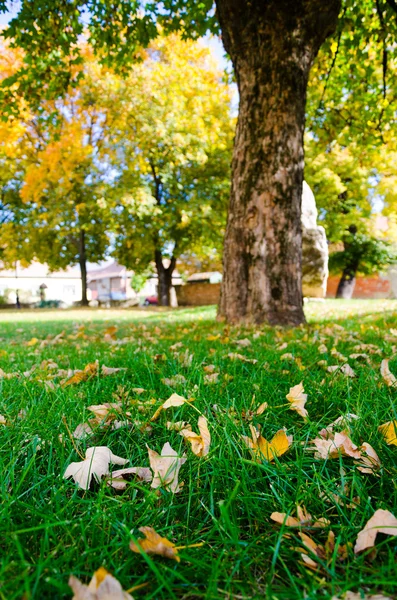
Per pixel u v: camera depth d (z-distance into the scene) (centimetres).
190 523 89
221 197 1825
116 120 1470
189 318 795
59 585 59
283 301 485
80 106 1517
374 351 274
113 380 208
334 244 2334
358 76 773
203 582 70
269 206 485
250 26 471
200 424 125
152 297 3594
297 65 476
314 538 80
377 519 79
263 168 485
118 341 389
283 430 114
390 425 123
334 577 67
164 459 106
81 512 91
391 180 1770
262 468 105
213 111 1677
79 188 1723
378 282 2394
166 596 67
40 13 575
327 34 491
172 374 211
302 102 493
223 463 106
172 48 1512
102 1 599
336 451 112
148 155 1605
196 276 3853
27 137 1691
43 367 253
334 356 256
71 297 4994
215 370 221
